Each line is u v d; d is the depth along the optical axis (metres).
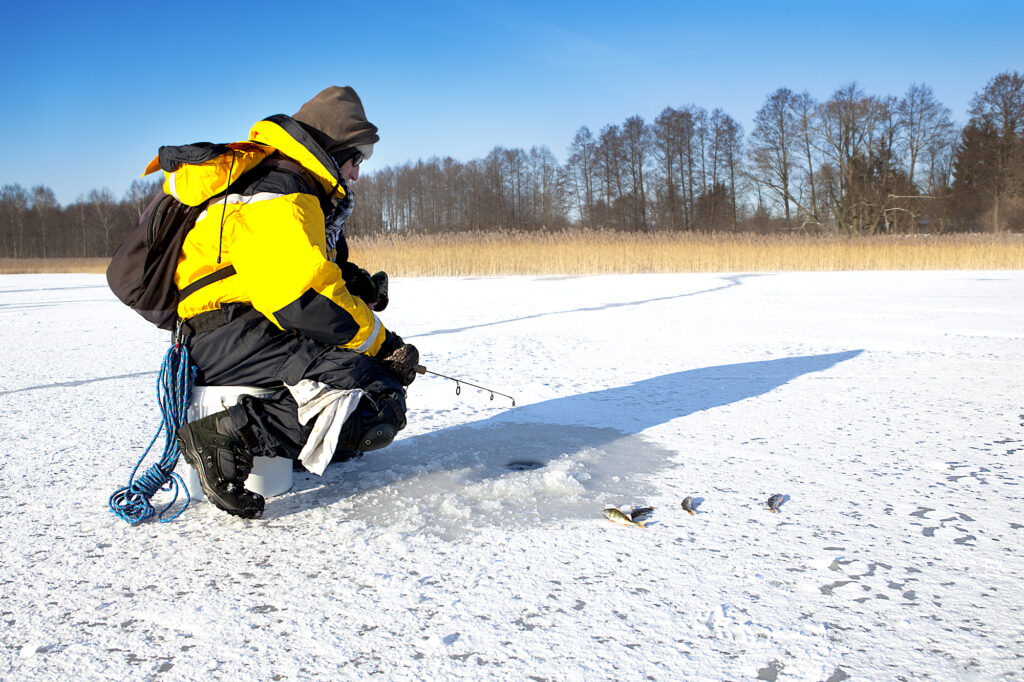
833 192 52.84
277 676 1.45
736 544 2.04
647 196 61.69
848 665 1.44
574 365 4.89
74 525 2.27
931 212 53.31
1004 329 6.32
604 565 1.92
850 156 52.31
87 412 3.85
